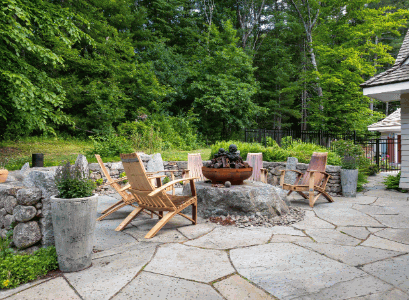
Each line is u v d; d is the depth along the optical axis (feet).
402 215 16.06
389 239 11.84
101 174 24.44
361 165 33.91
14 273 8.14
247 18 90.74
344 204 19.29
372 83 23.73
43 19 26.94
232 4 89.30
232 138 65.77
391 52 95.96
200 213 16.06
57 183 9.03
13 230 9.80
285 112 84.64
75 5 49.29
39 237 9.78
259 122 88.48
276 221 14.71
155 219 15.37
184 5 78.69
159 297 7.29
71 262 8.82
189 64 68.69
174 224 14.30
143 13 68.18
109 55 53.98
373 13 50.62
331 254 10.13
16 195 9.70
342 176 22.40
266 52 84.12
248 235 12.40
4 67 25.76
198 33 78.64
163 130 52.60
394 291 7.49
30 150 35.12
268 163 27.71
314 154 21.17
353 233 12.70
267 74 85.71
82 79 51.19
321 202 20.18
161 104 59.47
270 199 15.78
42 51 24.97
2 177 14.58
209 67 65.51
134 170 12.97
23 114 26.99
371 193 23.95
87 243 9.13
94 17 54.49
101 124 50.08
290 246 10.97
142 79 57.67
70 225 8.68
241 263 9.39
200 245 11.12
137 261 9.58
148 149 36.37
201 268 9.02
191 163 21.77
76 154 33.73
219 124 67.05
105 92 48.78
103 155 30.22
